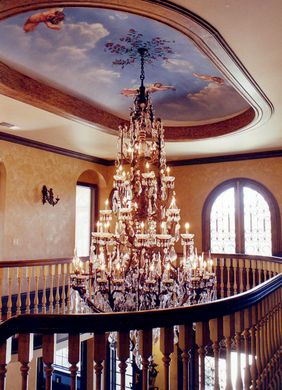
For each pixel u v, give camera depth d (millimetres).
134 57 4676
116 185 4996
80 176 10320
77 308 6469
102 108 6617
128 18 3713
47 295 7902
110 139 7938
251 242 9117
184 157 9703
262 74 4277
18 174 7902
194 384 2324
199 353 2176
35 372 6922
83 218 10500
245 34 3352
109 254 4395
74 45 4324
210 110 6781
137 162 5035
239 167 9297
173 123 7633
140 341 1978
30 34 4039
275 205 8797
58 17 3688
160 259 4254
